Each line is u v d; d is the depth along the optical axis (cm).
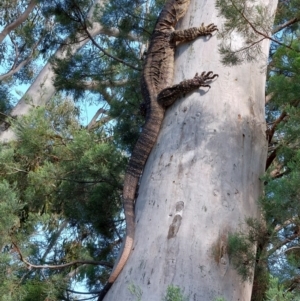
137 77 1063
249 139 534
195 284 452
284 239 492
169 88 557
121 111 1064
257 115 556
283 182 437
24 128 1058
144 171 536
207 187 492
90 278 957
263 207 473
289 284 473
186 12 639
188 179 496
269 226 486
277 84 547
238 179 507
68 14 1068
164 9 656
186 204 484
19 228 934
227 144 516
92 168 934
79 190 976
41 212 1105
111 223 951
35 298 823
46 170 984
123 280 469
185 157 508
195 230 473
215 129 521
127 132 1030
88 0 1087
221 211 485
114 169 945
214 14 591
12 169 1120
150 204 498
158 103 567
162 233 476
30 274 935
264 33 552
